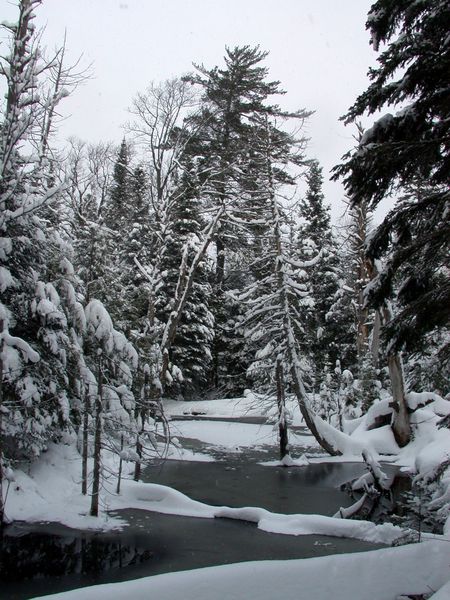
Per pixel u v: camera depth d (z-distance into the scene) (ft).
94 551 34.91
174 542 37.22
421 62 26.43
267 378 83.71
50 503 44.65
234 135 109.40
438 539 28.99
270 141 83.25
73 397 51.55
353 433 88.84
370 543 37.04
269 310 82.48
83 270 50.49
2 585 29.09
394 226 29.40
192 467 71.92
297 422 113.91
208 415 123.13
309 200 148.66
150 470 68.69
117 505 47.37
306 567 24.04
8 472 41.19
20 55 38.29
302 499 55.31
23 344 40.75
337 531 39.75
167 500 49.14
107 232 52.03
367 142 28.68
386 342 29.32
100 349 42.42
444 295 26.45
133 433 45.60
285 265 81.00
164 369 85.20
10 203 44.39
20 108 38.93
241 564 24.58
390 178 28.73
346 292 111.55
